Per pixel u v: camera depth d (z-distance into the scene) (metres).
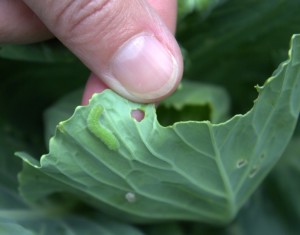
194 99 0.19
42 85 0.22
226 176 0.17
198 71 0.23
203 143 0.16
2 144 0.22
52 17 0.17
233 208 0.18
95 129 0.16
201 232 0.22
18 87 0.22
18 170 0.21
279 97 0.17
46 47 0.19
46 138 0.20
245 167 0.17
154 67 0.16
